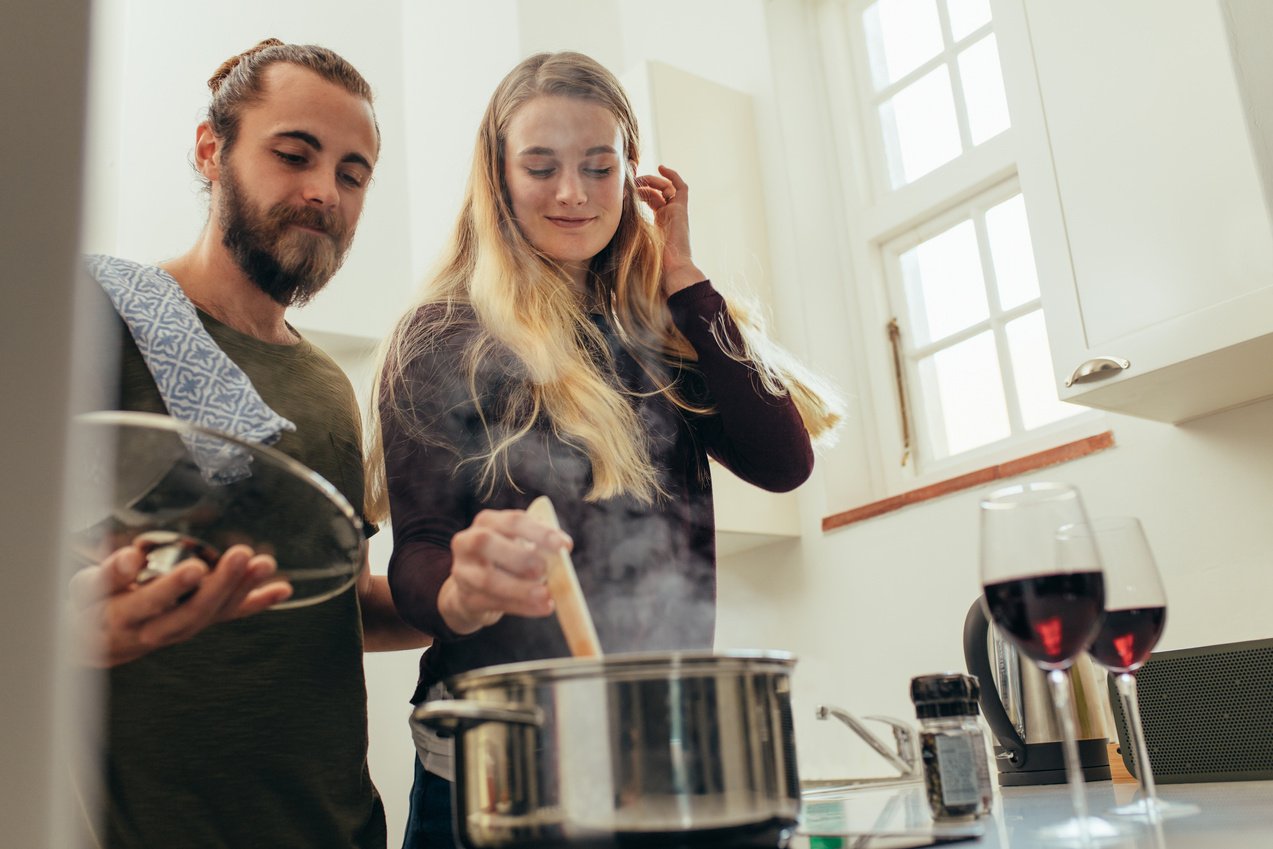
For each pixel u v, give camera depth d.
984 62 2.48
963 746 0.83
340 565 0.74
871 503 2.45
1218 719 1.37
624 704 0.55
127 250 2.21
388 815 2.37
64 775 0.25
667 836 0.54
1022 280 2.38
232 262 1.20
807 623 2.48
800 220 2.66
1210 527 1.84
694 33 2.92
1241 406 1.81
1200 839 0.60
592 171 1.21
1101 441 2.00
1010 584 0.73
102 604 0.68
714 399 1.28
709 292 1.30
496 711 0.55
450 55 2.69
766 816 0.56
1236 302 1.53
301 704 1.07
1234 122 1.56
